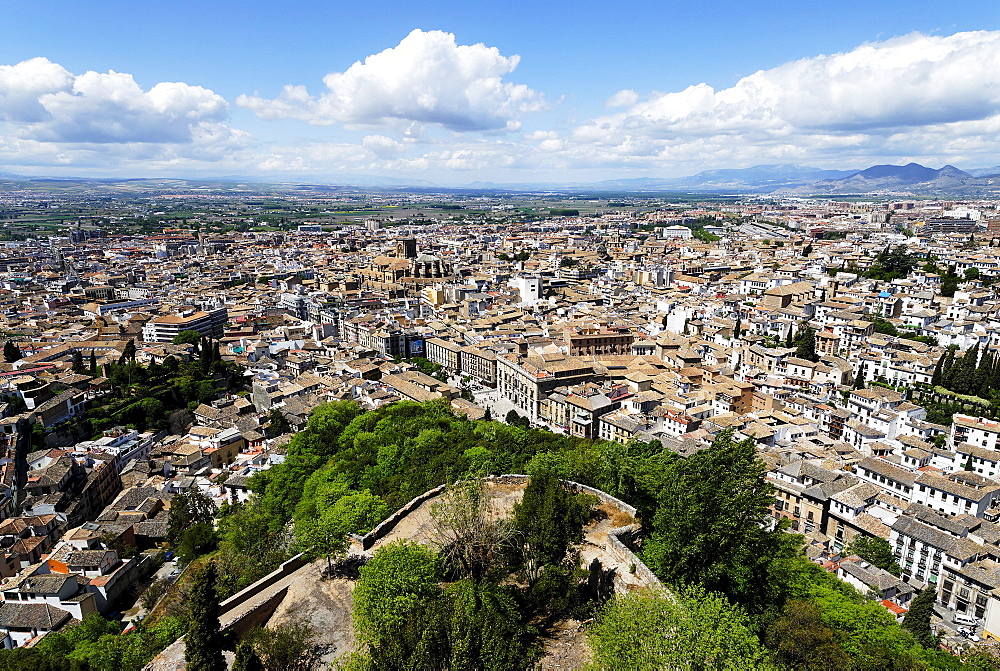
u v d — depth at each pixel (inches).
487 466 4872.0
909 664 3479.3
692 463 3560.5
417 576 2815.0
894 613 4731.8
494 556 3189.0
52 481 6628.9
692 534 3265.3
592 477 4552.2
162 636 4028.1
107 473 7313.0
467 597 2701.8
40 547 5910.4
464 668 2330.2
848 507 5925.2
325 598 3174.2
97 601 5162.4
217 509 6574.8
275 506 5595.5
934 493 6028.5
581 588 3065.9
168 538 6171.3
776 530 4544.8
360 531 3654.0
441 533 3334.2
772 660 2945.4
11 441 7436.0
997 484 5969.5
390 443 6269.7
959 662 3907.5
